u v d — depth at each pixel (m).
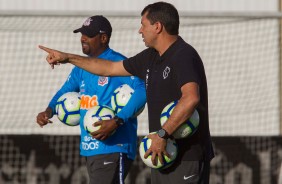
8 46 34.62
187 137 17.16
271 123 34.97
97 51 22.64
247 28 35.44
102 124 20.52
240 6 36.44
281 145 32.94
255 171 32.88
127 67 18.97
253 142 32.94
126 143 22.06
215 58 35.28
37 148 32.41
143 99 21.09
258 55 35.41
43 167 32.38
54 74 34.84
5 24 33.88
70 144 32.47
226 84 35.16
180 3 36.19
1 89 34.50
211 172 32.84
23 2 35.94
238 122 34.97
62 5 36.09
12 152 32.31
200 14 30.22
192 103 16.20
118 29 33.75
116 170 22.00
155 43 17.56
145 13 17.66
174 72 16.98
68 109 22.42
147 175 32.34
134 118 22.33
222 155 32.88
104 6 36.03
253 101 35.09
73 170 32.41
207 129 17.56
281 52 35.38
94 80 22.16
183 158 17.19
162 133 16.36
